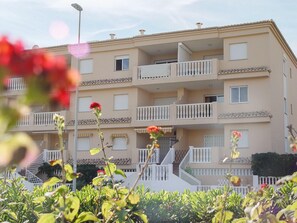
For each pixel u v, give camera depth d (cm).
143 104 3453
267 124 2914
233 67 3086
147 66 3316
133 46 3444
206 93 3369
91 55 3597
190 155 2962
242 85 3033
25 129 3606
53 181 480
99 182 593
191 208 820
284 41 3406
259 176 2636
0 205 564
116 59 3519
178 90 3362
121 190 556
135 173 2630
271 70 3030
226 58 3111
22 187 708
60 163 490
